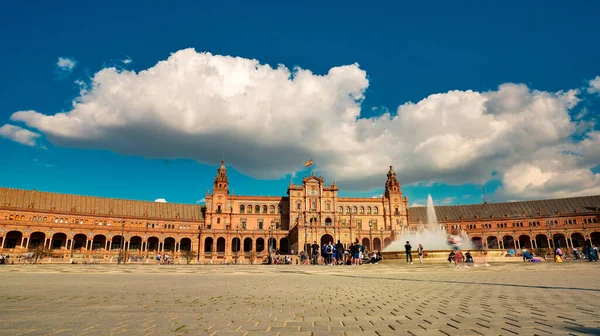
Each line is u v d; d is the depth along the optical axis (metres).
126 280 19.73
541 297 11.18
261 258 110.69
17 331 6.80
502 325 7.23
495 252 46.44
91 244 117.69
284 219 141.50
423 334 6.61
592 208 128.50
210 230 128.25
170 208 141.50
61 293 13.06
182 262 105.00
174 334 6.66
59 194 126.00
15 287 15.38
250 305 10.25
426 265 36.47
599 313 8.34
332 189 139.88
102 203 131.00
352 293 13.16
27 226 109.38
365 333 6.75
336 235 112.69
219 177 143.75
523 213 137.50
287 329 7.14
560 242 132.88
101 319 8.05
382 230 136.00
